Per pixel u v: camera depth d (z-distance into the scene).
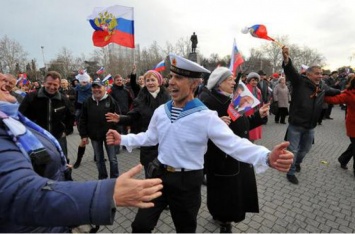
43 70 50.66
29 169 0.90
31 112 3.65
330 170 4.98
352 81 4.31
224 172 2.56
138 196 0.90
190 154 1.98
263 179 4.54
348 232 3.02
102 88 4.18
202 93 2.83
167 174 2.03
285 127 9.22
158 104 3.48
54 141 1.23
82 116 4.32
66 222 0.83
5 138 0.93
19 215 0.83
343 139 7.52
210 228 3.10
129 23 4.64
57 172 1.18
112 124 4.23
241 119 2.70
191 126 1.96
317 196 3.90
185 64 1.94
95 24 4.72
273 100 9.86
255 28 3.76
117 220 3.32
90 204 0.83
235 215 2.63
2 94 1.15
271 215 3.36
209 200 2.72
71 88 9.52
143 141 2.31
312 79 4.11
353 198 3.84
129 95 6.47
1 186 0.82
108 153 4.30
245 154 1.77
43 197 0.82
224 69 2.69
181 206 2.01
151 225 1.98
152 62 49.41
